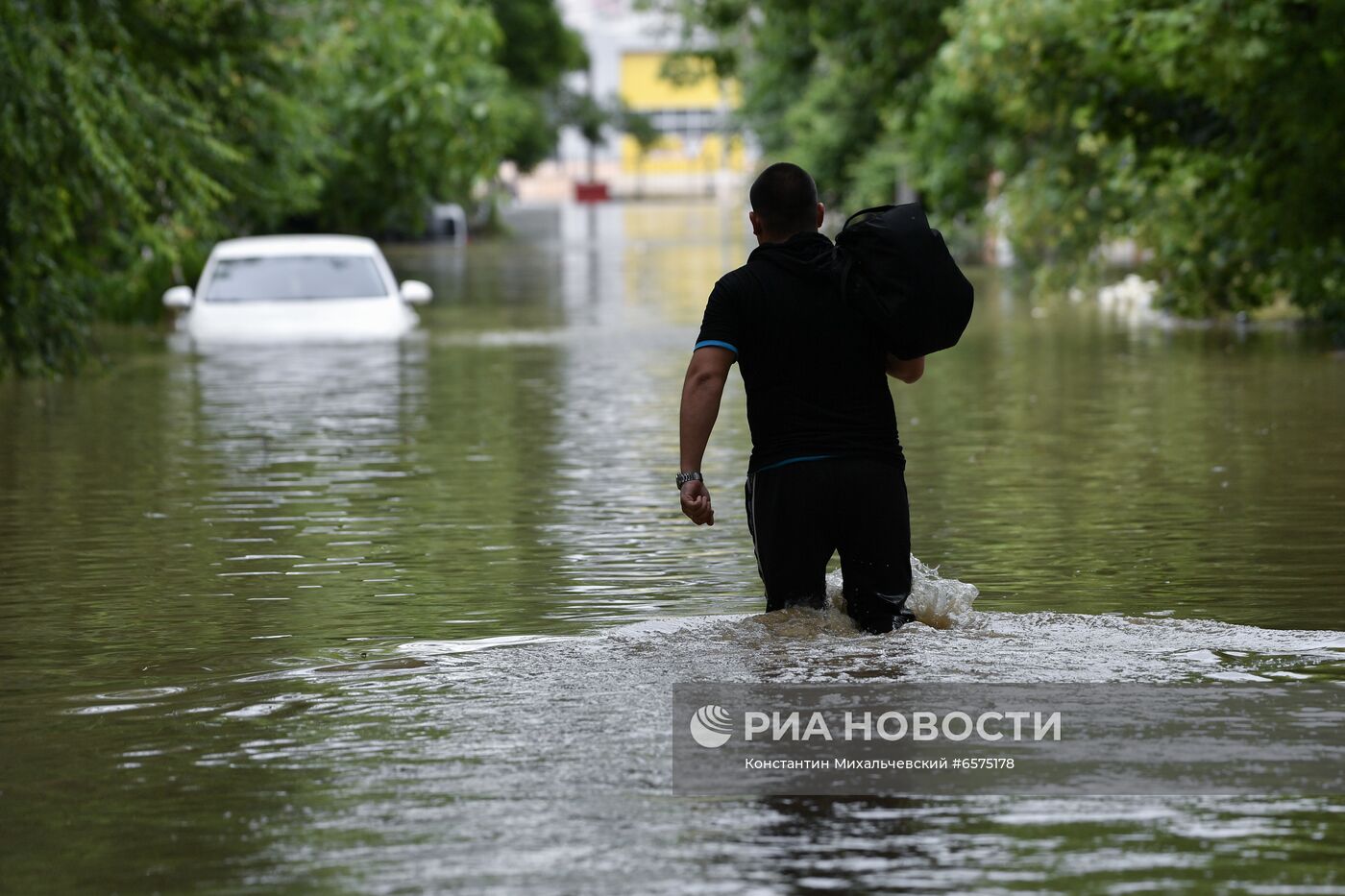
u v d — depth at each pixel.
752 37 68.88
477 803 7.79
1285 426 22.55
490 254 84.50
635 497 17.97
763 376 10.65
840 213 82.06
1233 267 38.97
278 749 8.72
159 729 9.19
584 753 8.46
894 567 10.66
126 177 28.03
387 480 19.34
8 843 7.44
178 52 32.97
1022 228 43.41
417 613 12.40
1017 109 39.06
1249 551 14.36
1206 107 34.81
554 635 11.52
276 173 40.56
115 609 12.66
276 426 24.27
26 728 9.27
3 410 26.33
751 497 10.82
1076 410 24.97
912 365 10.85
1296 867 6.93
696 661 10.12
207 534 16.00
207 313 38.19
